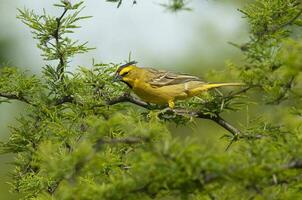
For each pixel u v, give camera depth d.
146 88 15.69
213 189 8.41
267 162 8.26
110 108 13.63
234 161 8.08
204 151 7.95
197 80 15.48
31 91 13.77
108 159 10.89
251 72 10.37
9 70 13.80
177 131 22.02
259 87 10.68
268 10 12.50
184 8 14.54
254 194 8.49
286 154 8.62
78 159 8.00
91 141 8.44
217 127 21.89
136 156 8.11
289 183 8.62
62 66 13.68
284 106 11.05
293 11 12.49
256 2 13.59
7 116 22.88
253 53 10.60
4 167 21.05
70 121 12.88
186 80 15.46
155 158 7.98
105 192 8.23
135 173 8.42
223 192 9.03
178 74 15.80
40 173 12.42
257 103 12.12
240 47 10.80
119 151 11.59
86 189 8.23
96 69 13.84
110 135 10.98
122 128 11.05
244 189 8.26
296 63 8.30
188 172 7.81
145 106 14.27
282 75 9.90
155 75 15.72
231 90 13.31
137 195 8.30
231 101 12.80
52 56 13.59
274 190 8.75
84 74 13.76
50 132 13.23
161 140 9.12
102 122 8.43
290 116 11.11
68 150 12.34
